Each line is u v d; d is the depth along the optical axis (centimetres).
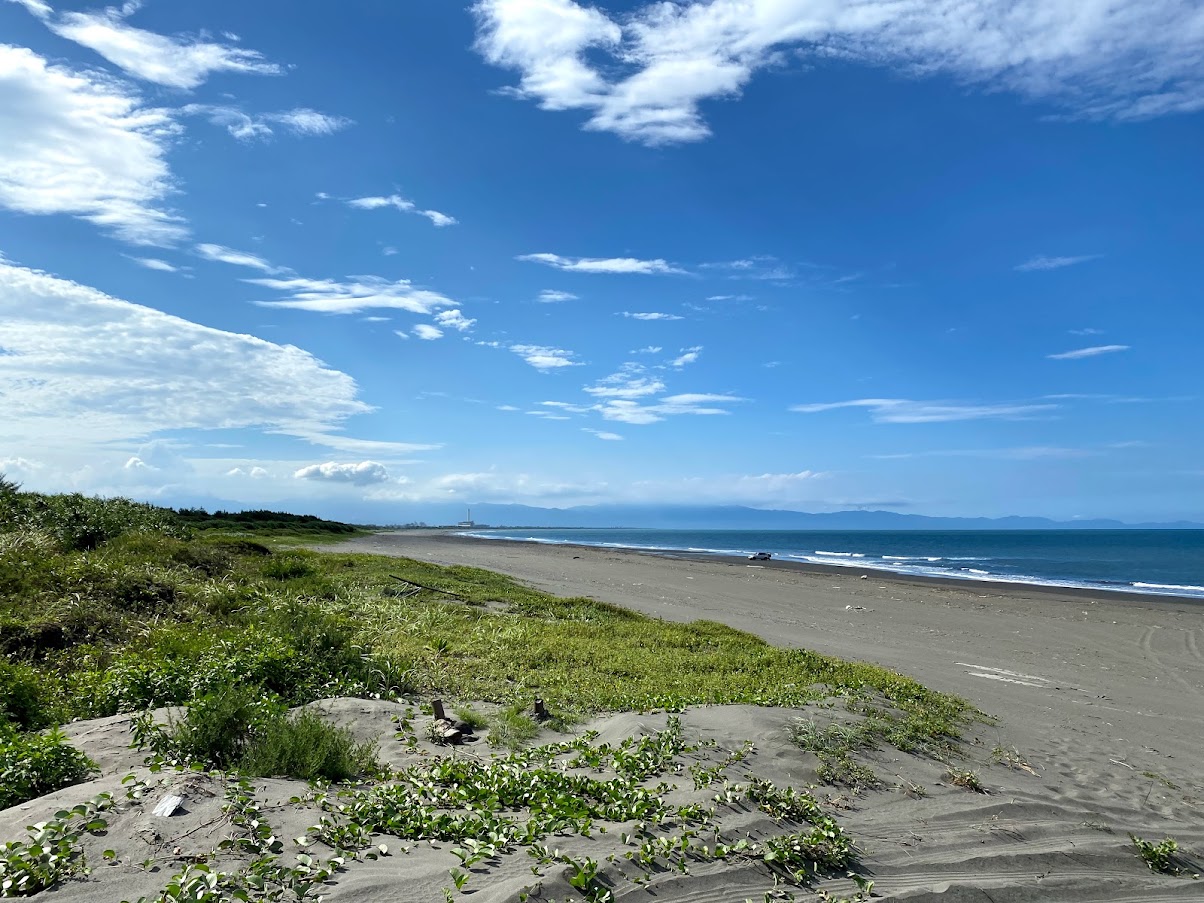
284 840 545
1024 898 656
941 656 1992
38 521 1984
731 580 3897
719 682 1354
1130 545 11381
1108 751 1177
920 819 804
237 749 753
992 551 9200
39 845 461
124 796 575
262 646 1134
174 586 1652
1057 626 2584
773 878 613
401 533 12569
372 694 1083
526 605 2203
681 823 674
